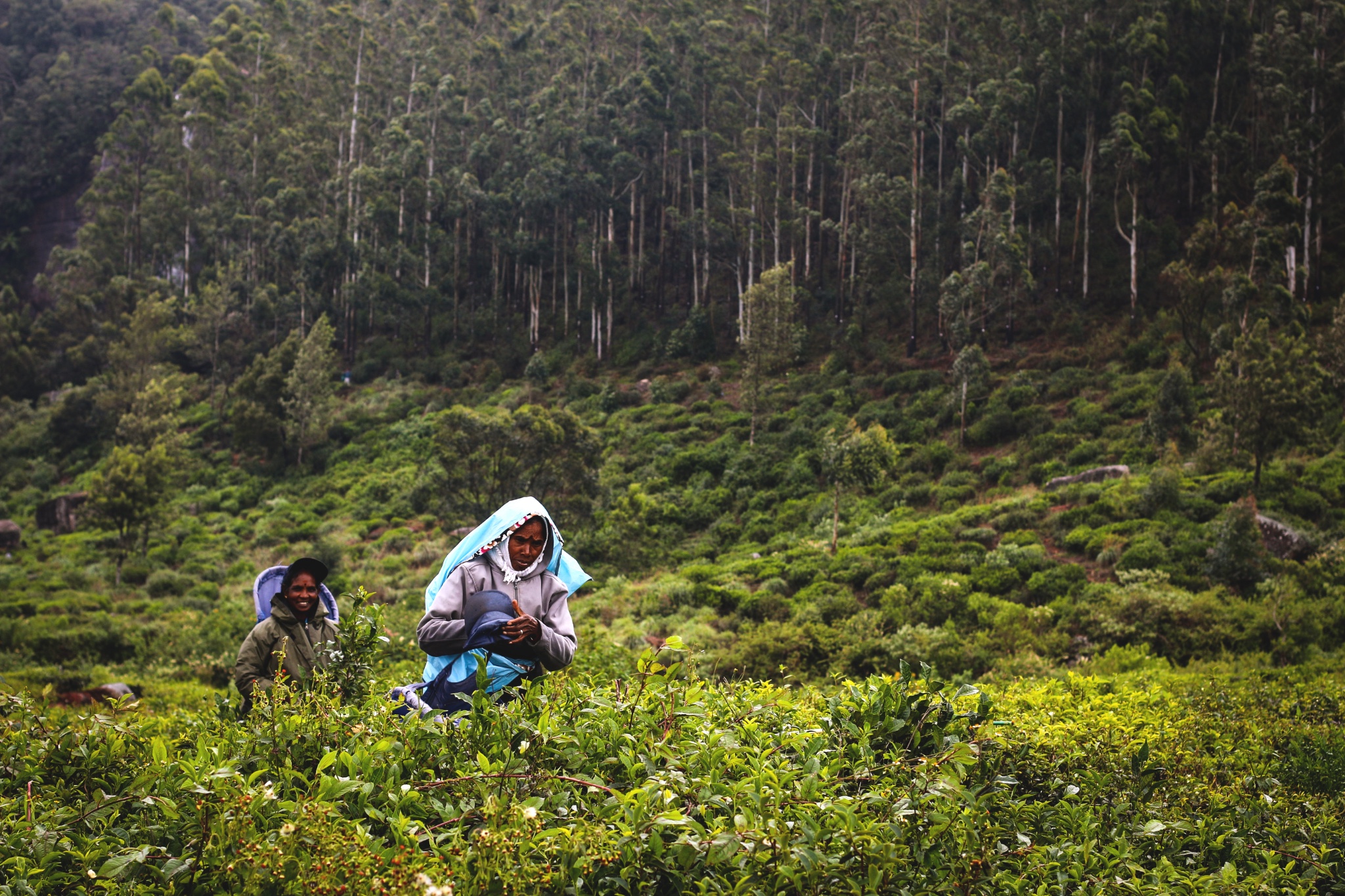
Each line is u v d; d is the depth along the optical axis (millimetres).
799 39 55188
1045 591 20719
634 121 57469
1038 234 44031
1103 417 31938
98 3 101375
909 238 46625
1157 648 17125
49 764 3119
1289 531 21297
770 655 17125
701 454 37000
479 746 2871
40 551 38281
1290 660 15625
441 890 1878
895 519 28688
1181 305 34156
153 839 2529
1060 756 4234
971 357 34688
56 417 53844
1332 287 39188
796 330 42750
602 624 22172
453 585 3674
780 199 50562
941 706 3309
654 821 2264
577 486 29875
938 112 51156
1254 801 4223
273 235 58062
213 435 50906
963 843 2611
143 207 66000
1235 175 42812
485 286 60156
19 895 2176
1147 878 3000
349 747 2887
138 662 21047
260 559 33781
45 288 70000
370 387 52406
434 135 60938
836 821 2428
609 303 51750
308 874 2059
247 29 80312
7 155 87812
